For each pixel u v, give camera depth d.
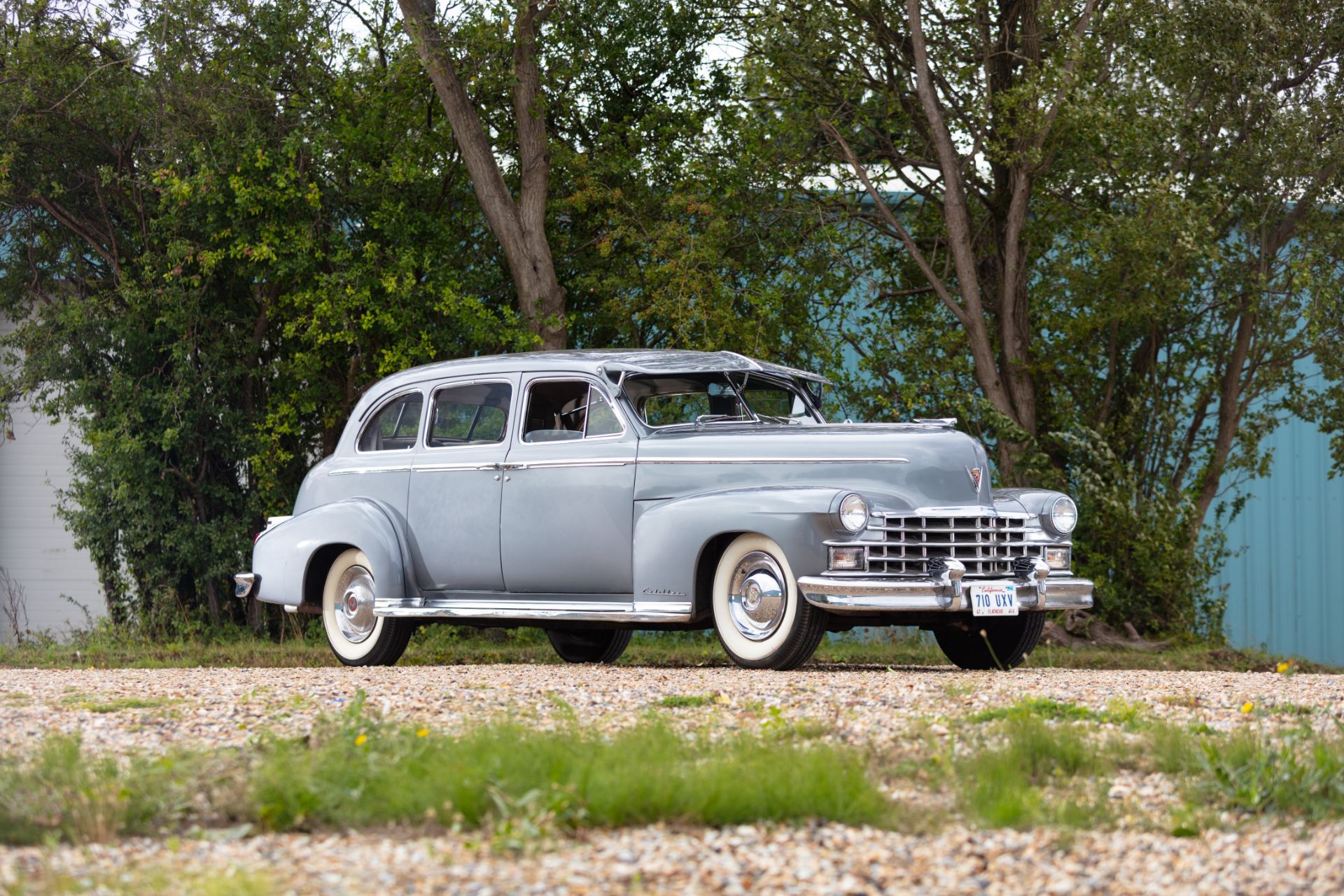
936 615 10.27
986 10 21.00
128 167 20.62
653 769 5.08
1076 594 10.45
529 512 11.21
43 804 4.81
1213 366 22.45
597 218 21.73
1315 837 4.74
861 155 22.34
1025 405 21.19
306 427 21.30
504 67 19.84
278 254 19.72
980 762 5.59
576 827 4.62
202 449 20.56
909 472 10.01
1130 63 19.75
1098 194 21.41
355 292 19.23
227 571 20.31
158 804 4.84
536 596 11.29
